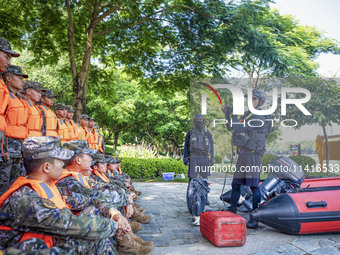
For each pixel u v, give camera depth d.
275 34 10.11
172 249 3.38
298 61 9.85
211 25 8.84
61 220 1.76
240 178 4.25
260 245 3.49
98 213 2.39
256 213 3.88
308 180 4.61
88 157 2.84
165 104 21.59
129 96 19.80
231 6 8.66
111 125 21.84
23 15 9.82
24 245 1.59
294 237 3.76
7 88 3.95
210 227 3.55
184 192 7.88
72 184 2.59
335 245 3.45
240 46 8.80
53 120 5.34
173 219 4.85
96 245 2.11
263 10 8.63
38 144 1.90
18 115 4.04
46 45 10.52
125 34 10.23
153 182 10.39
